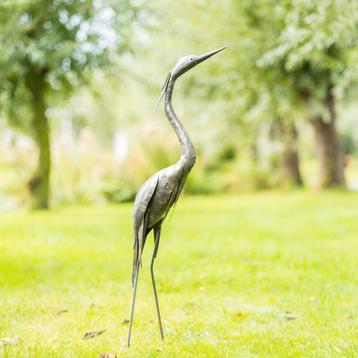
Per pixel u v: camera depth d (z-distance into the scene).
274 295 7.12
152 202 4.81
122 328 5.71
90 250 10.64
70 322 5.90
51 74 16.84
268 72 18.89
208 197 24.36
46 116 18.59
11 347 5.07
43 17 16.47
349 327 5.59
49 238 12.04
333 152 21.34
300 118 22.45
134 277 5.01
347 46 13.34
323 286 7.47
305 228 13.12
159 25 20.09
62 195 23.14
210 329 5.63
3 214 17.86
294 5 12.38
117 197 23.59
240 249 10.49
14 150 22.16
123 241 11.80
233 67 19.45
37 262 9.47
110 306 6.57
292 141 24.89
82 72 17.34
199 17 19.34
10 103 18.70
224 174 27.84
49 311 6.44
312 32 11.84
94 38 16.41
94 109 37.69
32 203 18.59
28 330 5.69
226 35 19.03
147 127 24.70
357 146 49.47
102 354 4.70
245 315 6.19
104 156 25.22
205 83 22.56
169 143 24.36
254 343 5.07
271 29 17.67
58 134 24.16
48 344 5.13
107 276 8.37
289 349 4.89
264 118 23.50
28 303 6.76
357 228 12.69
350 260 9.16
